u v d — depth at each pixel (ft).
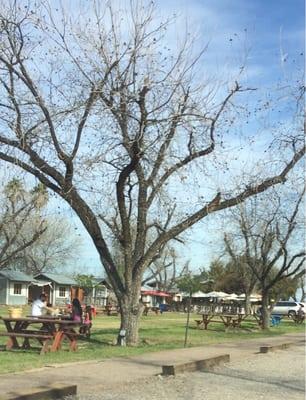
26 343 50.78
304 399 31.78
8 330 50.62
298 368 45.75
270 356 54.19
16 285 202.08
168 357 47.50
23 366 38.83
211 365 44.34
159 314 175.32
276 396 32.30
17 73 53.36
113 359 45.16
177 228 60.03
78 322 50.85
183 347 58.49
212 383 35.94
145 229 60.34
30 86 53.72
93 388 32.04
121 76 54.44
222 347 60.49
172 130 56.39
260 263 111.86
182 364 39.70
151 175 59.47
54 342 48.88
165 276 278.05
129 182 60.59
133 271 59.16
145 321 117.60
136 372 38.65
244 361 48.93
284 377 40.29
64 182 56.59
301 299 213.66
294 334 91.81
